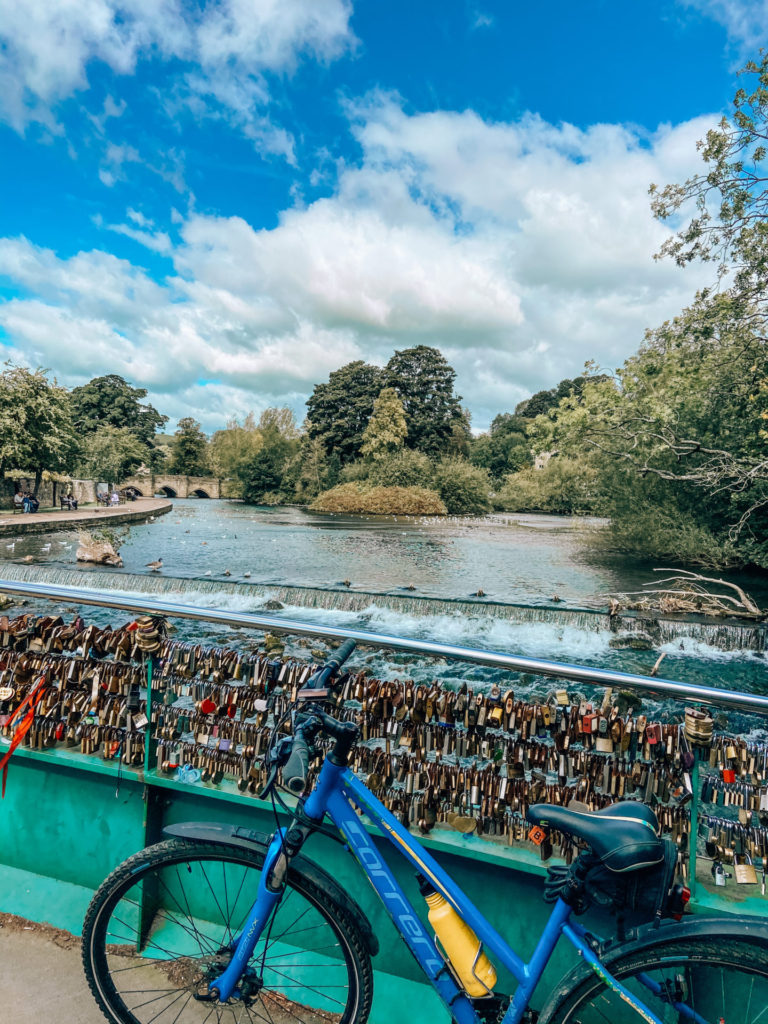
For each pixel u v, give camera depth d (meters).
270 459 70.69
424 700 1.85
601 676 1.58
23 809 2.26
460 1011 1.43
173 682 2.09
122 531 29.34
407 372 80.38
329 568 19.69
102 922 1.67
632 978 1.34
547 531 33.53
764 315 16.36
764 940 1.22
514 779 1.79
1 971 1.95
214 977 1.65
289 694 1.98
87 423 94.31
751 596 16.59
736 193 15.17
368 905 1.89
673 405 19.73
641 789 1.75
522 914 1.73
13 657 2.25
